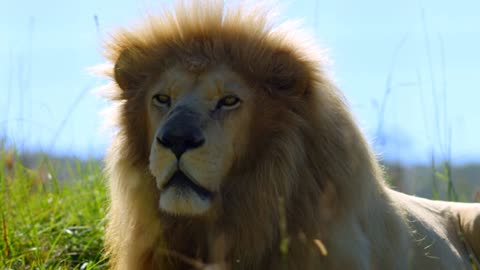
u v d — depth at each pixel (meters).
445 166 18.17
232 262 11.95
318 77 12.24
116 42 12.96
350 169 11.97
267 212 11.83
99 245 15.48
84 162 19.77
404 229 13.11
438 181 24.81
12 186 17.30
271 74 12.08
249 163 11.89
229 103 11.74
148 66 12.38
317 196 11.88
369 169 12.33
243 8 12.35
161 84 12.01
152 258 12.32
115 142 12.61
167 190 11.28
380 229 12.56
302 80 12.01
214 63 11.95
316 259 11.66
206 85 11.77
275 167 11.83
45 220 16.70
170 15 12.47
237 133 11.75
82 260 15.22
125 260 12.45
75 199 17.50
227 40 12.16
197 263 11.49
